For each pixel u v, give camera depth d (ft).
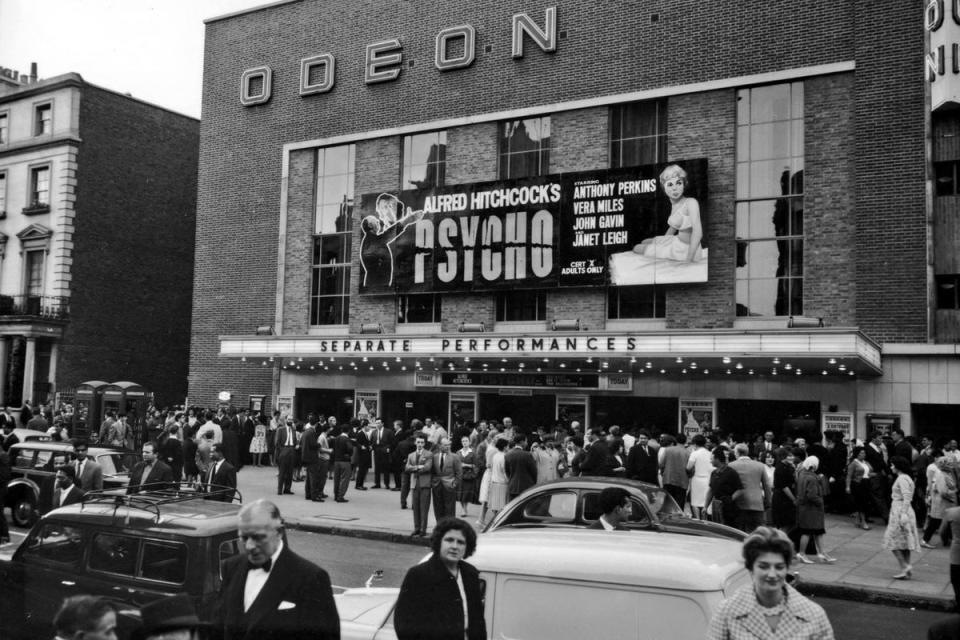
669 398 76.59
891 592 37.11
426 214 87.56
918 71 67.67
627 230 76.54
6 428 71.51
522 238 81.76
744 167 74.28
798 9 72.54
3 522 40.27
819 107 71.56
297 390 96.94
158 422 96.12
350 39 96.58
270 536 13.83
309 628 13.71
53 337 122.11
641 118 79.46
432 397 89.66
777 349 62.44
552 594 15.25
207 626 13.89
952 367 65.00
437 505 49.96
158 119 138.72
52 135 126.82
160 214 138.51
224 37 106.11
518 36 84.74
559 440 69.92
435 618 14.55
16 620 22.85
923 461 56.39
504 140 86.43
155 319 136.87
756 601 13.51
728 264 73.46
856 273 68.74
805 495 43.34
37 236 126.82
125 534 22.30
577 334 71.67
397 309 90.48
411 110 91.45
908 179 67.36
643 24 79.10
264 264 100.58
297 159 98.99
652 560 14.97
